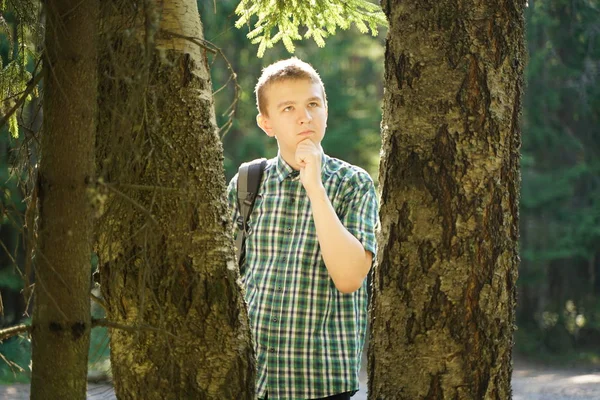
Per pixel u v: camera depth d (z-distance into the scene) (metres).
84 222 2.22
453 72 2.69
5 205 2.33
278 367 2.97
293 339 2.96
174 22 2.48
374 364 2.80
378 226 2.82
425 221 2.70
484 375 2.70
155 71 2.46
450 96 2.69
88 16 2.22
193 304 2.47
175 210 2.46
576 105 15.02
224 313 2.51
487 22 2.70
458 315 2.68
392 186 2.75
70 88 2.19
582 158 15.66
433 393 2.70
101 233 2.50
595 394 10.50
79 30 2.20
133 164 2.35
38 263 2.21
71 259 2.20
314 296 2.97
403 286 2.72
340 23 3.68
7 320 12.29
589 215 15.37
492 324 2.70
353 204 2.96
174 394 2.47
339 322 2.99
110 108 2.32
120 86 2.38
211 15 12.88
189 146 2.49
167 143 2.36
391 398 2.74
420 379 2.71
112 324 2.28
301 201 3.04
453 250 2.68
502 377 2.73
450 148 2.68
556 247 15.23
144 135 2.38
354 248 2.78
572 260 16.19
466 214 2.68
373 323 2.82
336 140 18.39
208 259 2.49
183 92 2.49
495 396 2.71
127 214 2.45
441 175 2.69
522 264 15.83
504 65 2.71
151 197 2.45
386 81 2.81
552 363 14.64
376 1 10.66
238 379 2.52
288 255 3.02
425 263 2.70
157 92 2.46
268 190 3.10
